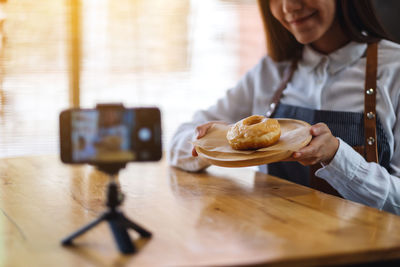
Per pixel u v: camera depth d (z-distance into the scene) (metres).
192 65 3.78
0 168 1.66
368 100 1.55
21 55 3.40
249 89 1.94
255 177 1.46
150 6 3.63
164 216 1.00
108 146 0.83
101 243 0.83
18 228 0.93
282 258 0.75
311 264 0.76
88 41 3.54
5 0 3.30
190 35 3.73
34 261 0.75
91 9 3.51
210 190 1.27
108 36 3.58
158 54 3.70
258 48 3.87
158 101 3.75
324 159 1.27
